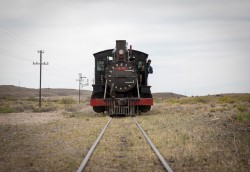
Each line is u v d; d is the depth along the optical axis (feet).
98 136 48.42
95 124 67.10
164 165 29.48
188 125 61.11
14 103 201.57
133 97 93.15
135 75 92.48
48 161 32.60
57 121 75.97
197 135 48.21
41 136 50.85
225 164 30.42
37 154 36.32
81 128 60.18
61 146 41.34
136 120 74.43
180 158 33.65
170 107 126.21
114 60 94.84
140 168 29.94
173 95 519.60
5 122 76.38
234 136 46.39
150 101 91.04
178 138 45.29
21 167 30.40
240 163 30.60
